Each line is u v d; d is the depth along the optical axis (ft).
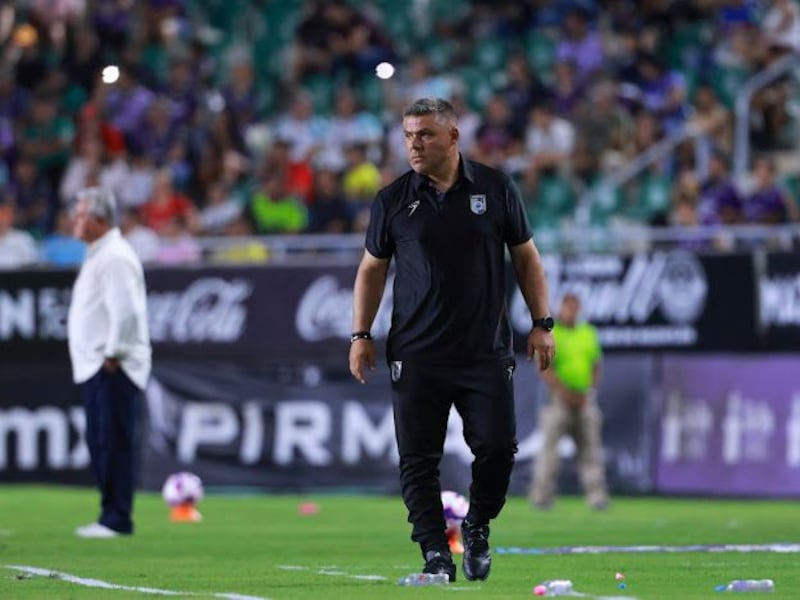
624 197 283.18
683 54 334.85
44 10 332.39
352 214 282.36
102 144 301.22
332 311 248.11
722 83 325.01
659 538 164.55
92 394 163.22
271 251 262.47
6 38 330.95
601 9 338.75
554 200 284.61
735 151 303.27
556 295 246.06
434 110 105.70
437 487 108.27
